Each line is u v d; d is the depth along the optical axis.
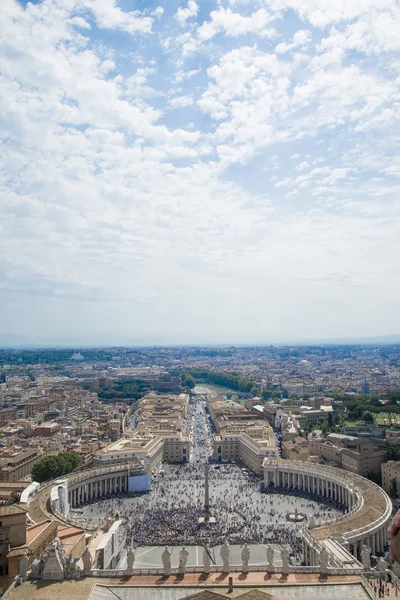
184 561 118.00
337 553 140.38
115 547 156.62
